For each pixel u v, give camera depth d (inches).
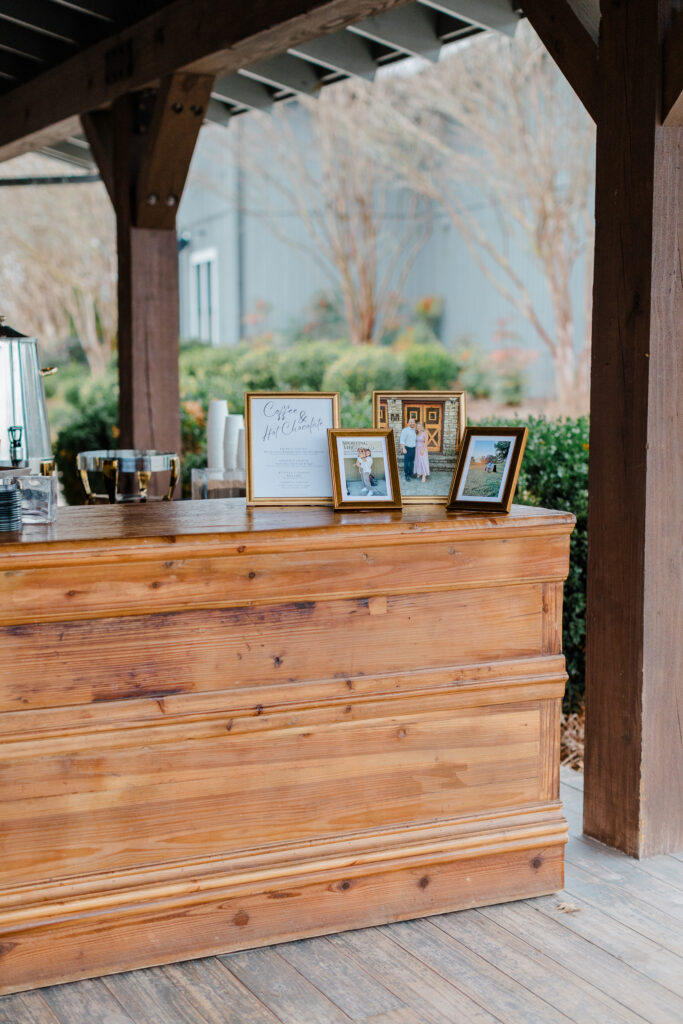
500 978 94.8
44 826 93.2
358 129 530.9
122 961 95.8
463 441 111.3
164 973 95.8
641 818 117.1
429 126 523.5
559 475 165.9
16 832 92.4
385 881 104.6
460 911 107.7
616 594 117.6
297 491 111.3
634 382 113.3
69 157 259.9
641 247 111.2
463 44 477.7
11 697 91.0
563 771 143.6
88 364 602.2
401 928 104.1
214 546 95.0
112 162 192.9
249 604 97.9
